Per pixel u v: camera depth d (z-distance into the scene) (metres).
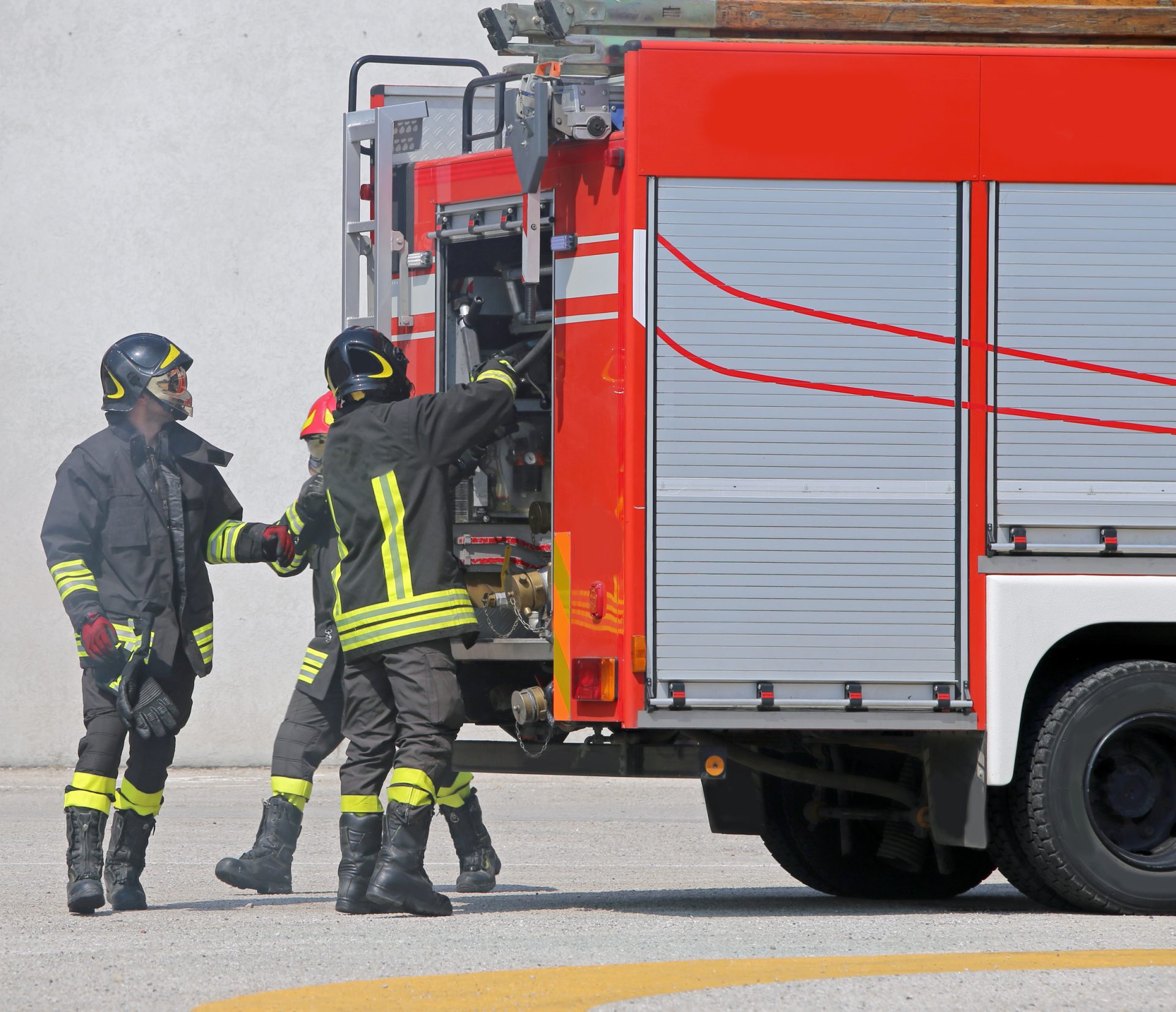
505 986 15.84
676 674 20.62
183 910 22.52
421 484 21.47
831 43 21.17
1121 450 21.42
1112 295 21.47
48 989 16.02
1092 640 22.41
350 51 48.59
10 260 47.66
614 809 42.53
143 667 22.17
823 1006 14.95
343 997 15.34
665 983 16.05
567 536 21.52
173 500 22.56
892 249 21.14
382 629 21.33
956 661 21.05
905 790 23.28
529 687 25.19
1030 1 22.97
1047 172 21.42
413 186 26.28
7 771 47.22
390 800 21.19
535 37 25.59
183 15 48.12
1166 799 21.80
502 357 22.41
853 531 20.95
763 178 20.95
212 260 48.12
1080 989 15.74
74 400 47.72
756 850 34.03
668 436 20.72
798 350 20.94
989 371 21.23
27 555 47.62
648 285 20.72
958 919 21.25
